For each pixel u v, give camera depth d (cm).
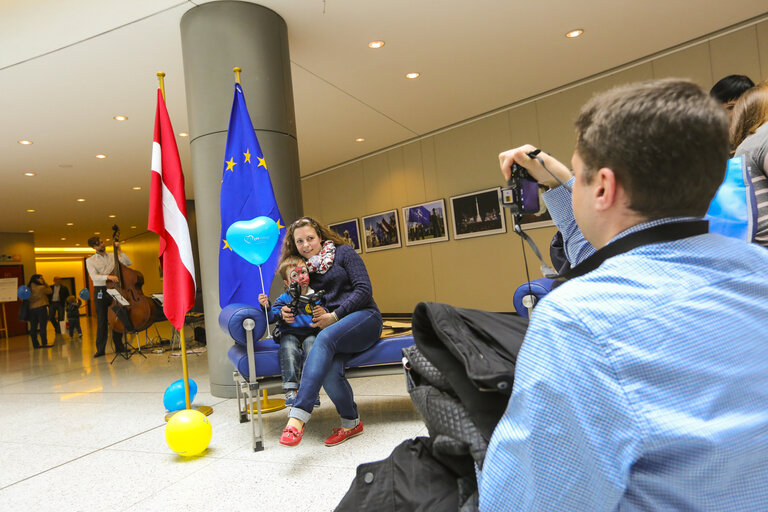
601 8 557
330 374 292
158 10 470
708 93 65
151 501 232
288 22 523
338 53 610
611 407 56
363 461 260
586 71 743
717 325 58
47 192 1173
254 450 291
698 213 66
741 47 621
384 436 297
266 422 353
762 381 58
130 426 375
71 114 704
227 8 459
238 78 396
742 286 61
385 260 1112
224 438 321
